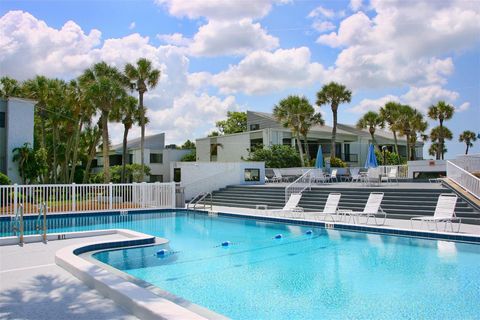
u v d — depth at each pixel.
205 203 21.42
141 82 28.98
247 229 14.24
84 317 4.76
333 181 27.77
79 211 17.58
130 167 41.38
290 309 5.89
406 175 29.14
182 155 48.78
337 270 8.23
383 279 7.48
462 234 10.64
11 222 14.49
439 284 7.10
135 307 4.79
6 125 26.88
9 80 33.97
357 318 5.49
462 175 15.30
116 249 10.05
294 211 17.20
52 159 36.00
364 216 15.26
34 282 6.36
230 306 6.05
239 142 39.44
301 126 34.75
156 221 16.69
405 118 42.31
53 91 30.28
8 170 26.48
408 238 11.53
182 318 4.19
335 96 36.16
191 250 10.46
